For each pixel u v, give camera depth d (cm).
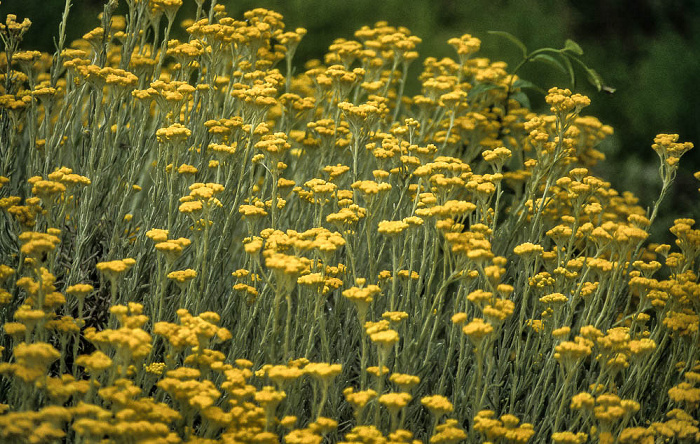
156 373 245
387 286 319
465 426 286
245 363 241
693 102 837
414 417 284
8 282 282
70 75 348
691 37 958
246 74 354
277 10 805
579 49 419
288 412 252
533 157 467
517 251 277
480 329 236
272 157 289
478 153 421
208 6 744
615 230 284
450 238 259
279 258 241
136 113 373
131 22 353
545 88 816
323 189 284
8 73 336
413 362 275
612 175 611
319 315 264
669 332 315
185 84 315
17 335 231
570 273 304
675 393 253
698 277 313
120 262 245
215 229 318
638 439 235
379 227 267
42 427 197
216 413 220
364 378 257
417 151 311
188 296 274
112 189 336
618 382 312
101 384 242
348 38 811
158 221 323
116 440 208
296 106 377
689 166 762
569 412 287
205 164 343
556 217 390
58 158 332
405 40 414
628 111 809
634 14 954
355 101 424
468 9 889
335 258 331
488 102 447
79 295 238
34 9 701
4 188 320
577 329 316
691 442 249
